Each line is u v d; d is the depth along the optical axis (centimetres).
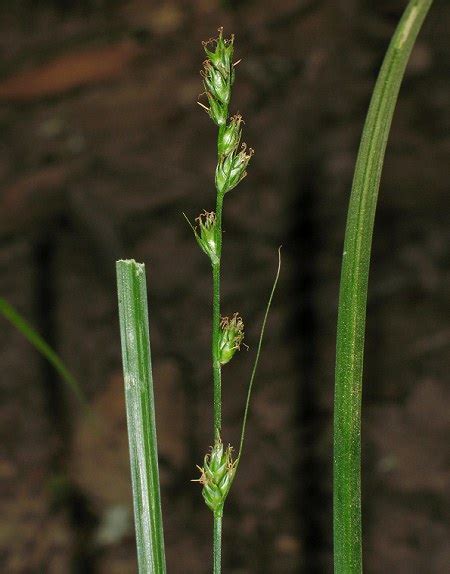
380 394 81
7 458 80
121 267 25
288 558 71
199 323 92
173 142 112
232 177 25
